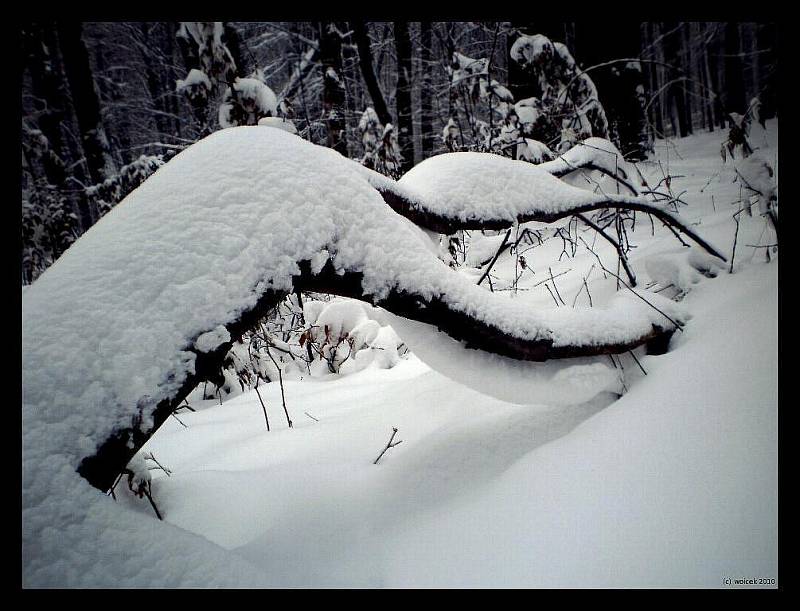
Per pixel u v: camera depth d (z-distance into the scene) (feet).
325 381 11.91
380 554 3.81
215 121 18.07
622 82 19.99
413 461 5.18
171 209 3.51
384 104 31.50
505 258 14.74
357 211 4.11
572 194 7.10
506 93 18.47
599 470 3.89
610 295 8.66
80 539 2.47
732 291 6.50
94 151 28.55
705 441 3.76
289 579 3.64
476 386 4.89
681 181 16.52
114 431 2.77
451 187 6.14
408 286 4.14
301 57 29.35
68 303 2.96
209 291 3.24
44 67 28.99
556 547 3.25
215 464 6.48
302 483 5.15
